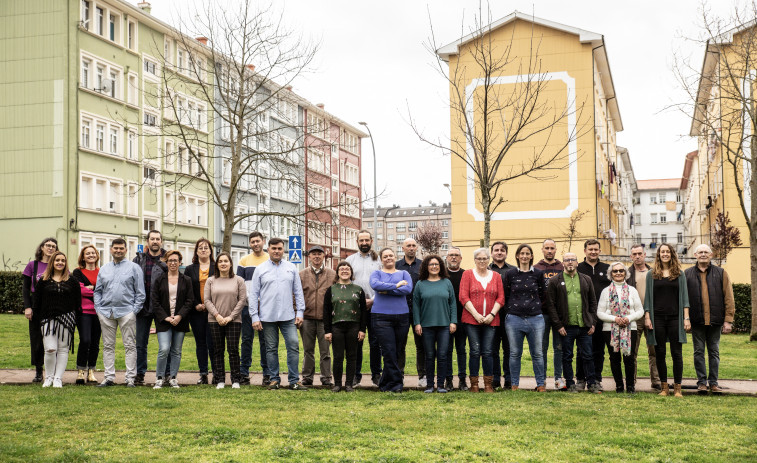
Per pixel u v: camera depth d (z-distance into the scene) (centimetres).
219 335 1211
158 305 1206
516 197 4131
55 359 1205
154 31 4638
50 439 801
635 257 1254
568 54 4038
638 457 753
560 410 1014
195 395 1112
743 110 2316
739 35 2391
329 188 6894
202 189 5028
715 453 777
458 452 762
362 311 1219
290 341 1222
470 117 3959
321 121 3259
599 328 1241
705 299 1216
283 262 1237
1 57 4038
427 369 1202
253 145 5197
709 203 4606
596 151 4100
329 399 1094
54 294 1200
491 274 1227
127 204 4384
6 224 3994
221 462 709
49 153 3947
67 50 3956
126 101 4378
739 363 1719
